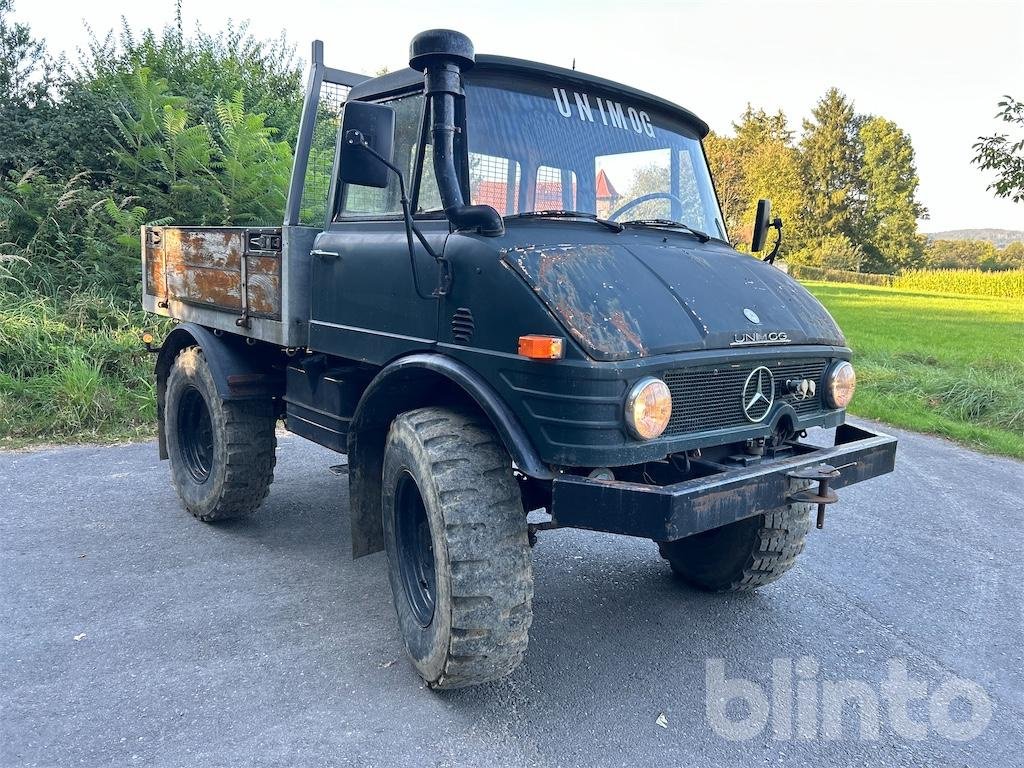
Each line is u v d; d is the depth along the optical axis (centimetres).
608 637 383
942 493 657
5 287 966
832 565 489
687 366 293
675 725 312
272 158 1126
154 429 757
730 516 284
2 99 1184
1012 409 938
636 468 334
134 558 457
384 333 357
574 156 369
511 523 298
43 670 334
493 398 296
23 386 778
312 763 280
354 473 364
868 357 1224
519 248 301
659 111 418
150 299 607
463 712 314
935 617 419
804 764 290
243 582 429
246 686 327
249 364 489
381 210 382
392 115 305
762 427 327
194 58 1437
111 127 1147
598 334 277
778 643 382
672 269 327
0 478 602
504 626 296
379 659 352
